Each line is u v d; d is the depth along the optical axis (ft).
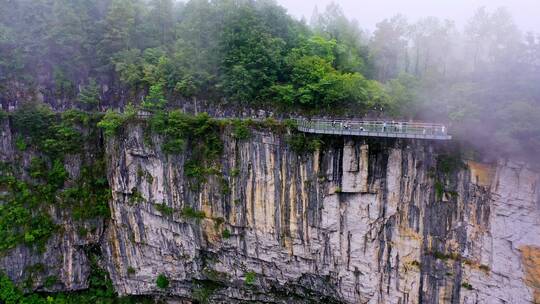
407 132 118.01
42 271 163.94
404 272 131.64
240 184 142.20
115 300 170.81
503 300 119.03
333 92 146.20
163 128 147.74
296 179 136.87
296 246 142.31
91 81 176.86
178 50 173.78
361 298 140.77
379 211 130.93
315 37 169.07
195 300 168.45
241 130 138.51
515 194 114.21
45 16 180.14
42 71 179.42
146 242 160.15
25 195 164.76
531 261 113.70
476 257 122.01
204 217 148.36
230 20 160.04
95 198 167.32
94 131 169.68
